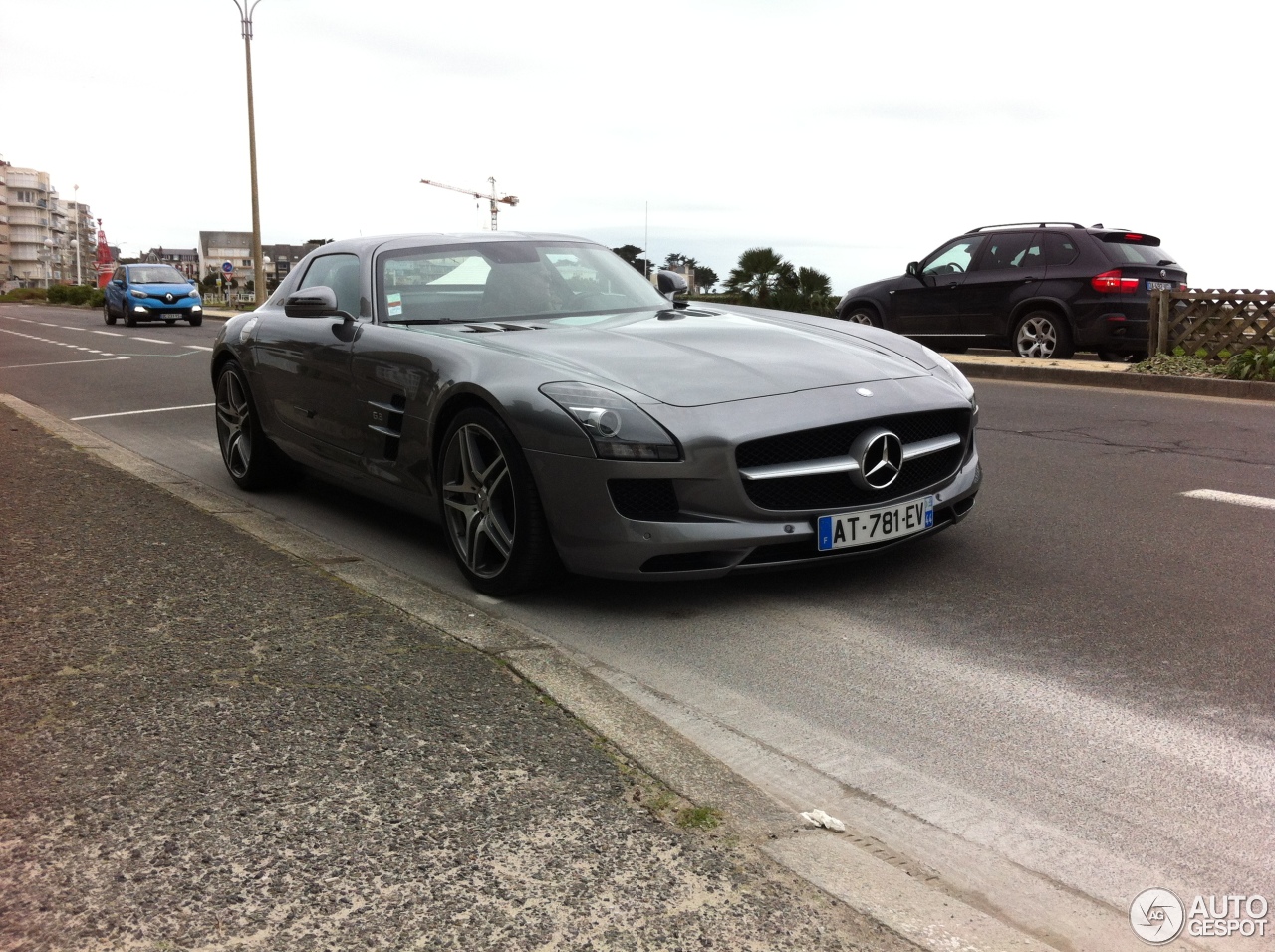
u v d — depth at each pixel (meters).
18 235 164.75
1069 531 4.68
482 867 1.96
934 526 3.93
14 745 2.42
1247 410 8.55
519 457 3.59
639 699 2.96
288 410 5.19
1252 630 3.42
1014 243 12.34
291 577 3.74
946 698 2.94
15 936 1.75
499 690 2.78
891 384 3.84
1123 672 3.09
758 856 2.03
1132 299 11.36
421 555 4.50
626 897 1.87
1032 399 9.34
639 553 3.44
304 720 2.56
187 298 28.42
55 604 3.39
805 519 3.55
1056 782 2.46
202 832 2.06
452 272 4.83
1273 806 2.35
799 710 2.88
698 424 3.42
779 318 4.78
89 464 5.84
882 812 2.34
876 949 1.75
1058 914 1.97
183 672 2.85
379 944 1.73
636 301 4.97
